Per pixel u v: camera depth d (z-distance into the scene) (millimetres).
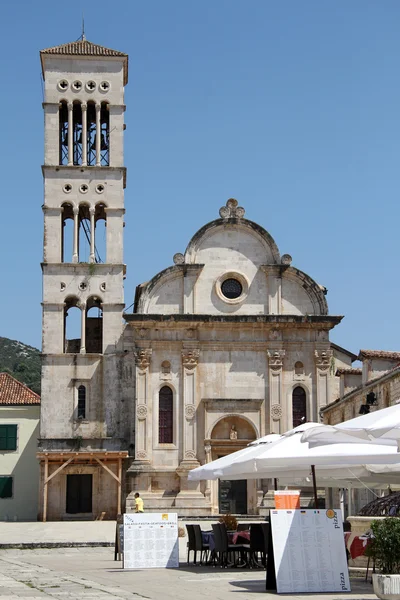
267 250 77875
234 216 77750
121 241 79500
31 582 27234
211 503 73938
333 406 69750
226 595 23953
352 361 88312
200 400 75562
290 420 75750
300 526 25141
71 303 79375
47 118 80812
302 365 76625
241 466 32438
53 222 79250
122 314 78500
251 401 75562
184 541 53062
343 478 37406
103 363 77625
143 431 74500
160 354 75812
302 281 77750
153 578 29578
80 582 27406
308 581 24703
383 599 20969
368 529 28844
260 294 77375
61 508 75750
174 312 76500
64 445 76062
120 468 75312
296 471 36781
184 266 76688
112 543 51969
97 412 77000
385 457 30125
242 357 76375
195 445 74625
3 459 84125
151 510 73375
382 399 54000
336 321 76688
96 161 80688
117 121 81312
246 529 38688
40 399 78312
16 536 58156
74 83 81688
